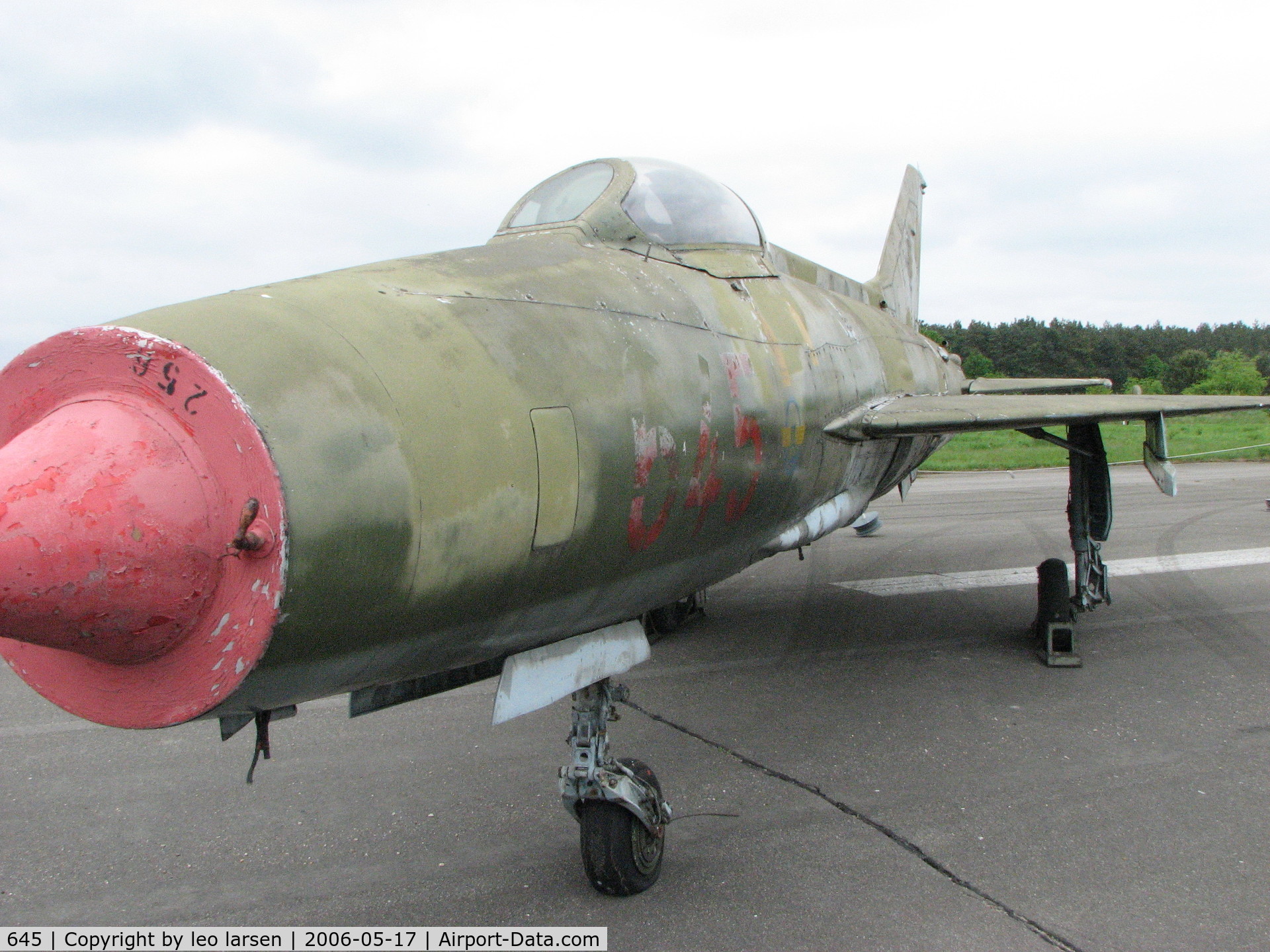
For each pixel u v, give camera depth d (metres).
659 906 3.41
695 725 5.51
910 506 16.45
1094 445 6.84
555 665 3.28
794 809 4.28
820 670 6.64
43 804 4.45
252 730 5.52
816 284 6.48
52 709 5.93
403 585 2.24
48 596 1.77
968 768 4.76
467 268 3.06
